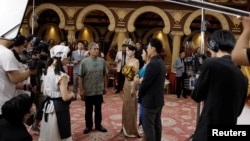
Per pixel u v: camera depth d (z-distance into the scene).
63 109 3.14
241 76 2.00
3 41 2.30
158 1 10.25
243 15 1.11
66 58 3.17
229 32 2.08
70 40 11.02
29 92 2.88
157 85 3.23
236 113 2.01
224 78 1.94
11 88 2.37
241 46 1.21
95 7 10.74
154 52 3.26
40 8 10.98
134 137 4.35
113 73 9.70
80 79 4.33
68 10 10.94
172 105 7.12
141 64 7.00
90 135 4.40
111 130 4.71
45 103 3.18
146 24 14.10
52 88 3.12
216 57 2.03
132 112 4.32
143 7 10.44
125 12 10.58
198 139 2.04
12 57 2.29
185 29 10.29
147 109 3.24
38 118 4.19
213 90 1.97
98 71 4.34
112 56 12.70
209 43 2.11
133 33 14.46
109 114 5.85
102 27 14.64
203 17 3.16
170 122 5.45
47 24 15.05
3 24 1.45
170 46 14.01
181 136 4.59
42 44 3.85
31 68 2.47
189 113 6.27
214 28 13.22
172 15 10.35
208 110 1.99
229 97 1.94
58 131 3.14
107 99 7.50
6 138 1.99
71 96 3.14
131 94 4.11
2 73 2.28
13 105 2.04
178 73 8.20
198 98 2.09
